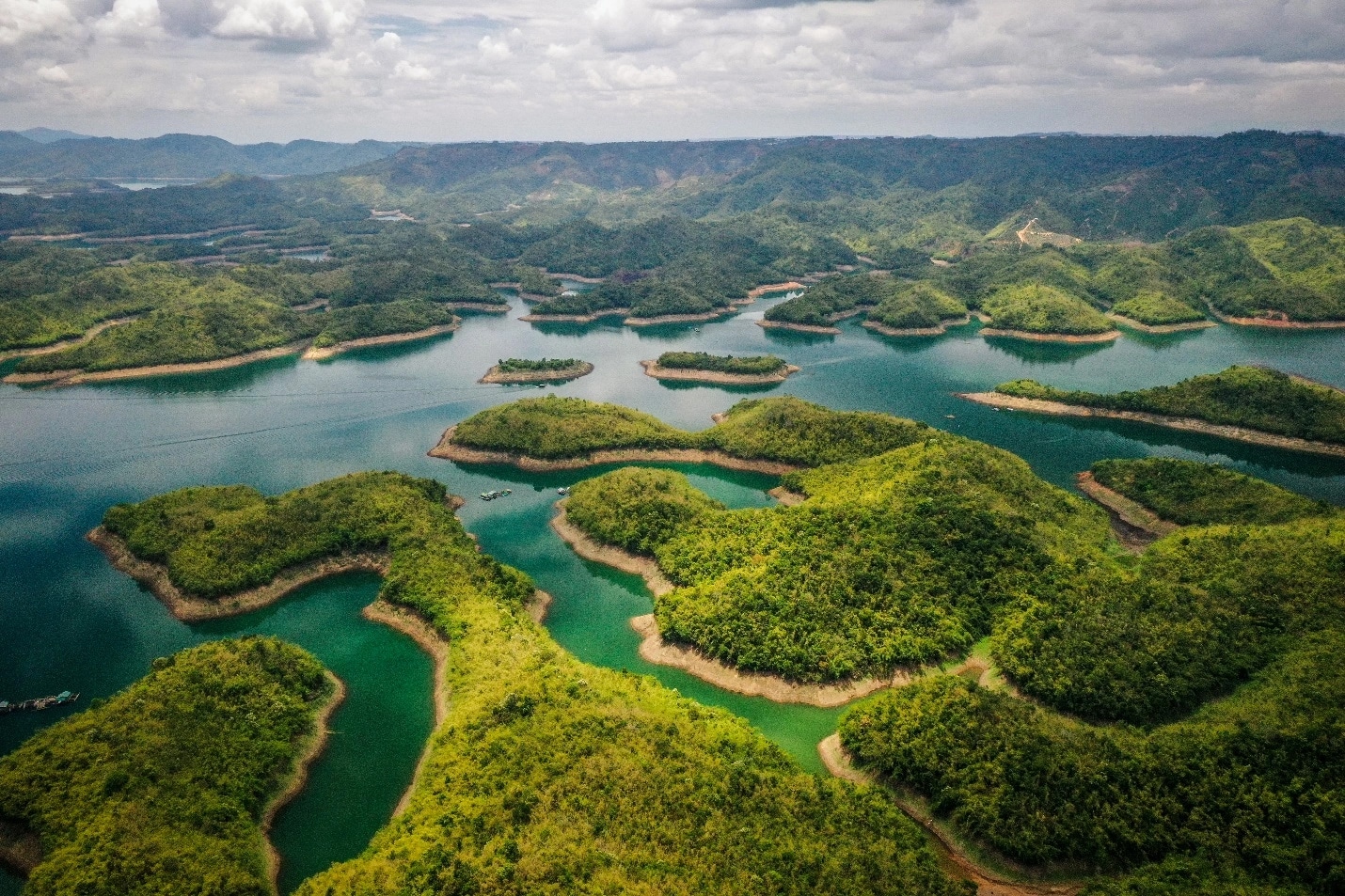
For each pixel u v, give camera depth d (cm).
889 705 11550
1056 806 9694
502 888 8494
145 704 11550
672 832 9250
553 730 10950
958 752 10538
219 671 12400
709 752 10638
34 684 13575
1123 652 12425
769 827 9419
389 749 11944
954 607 13862
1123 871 9338
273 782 11069
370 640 14625
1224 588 13762
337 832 10481
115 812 9712
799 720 12269
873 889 8569
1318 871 8688
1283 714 10669
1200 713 11419
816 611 13588
